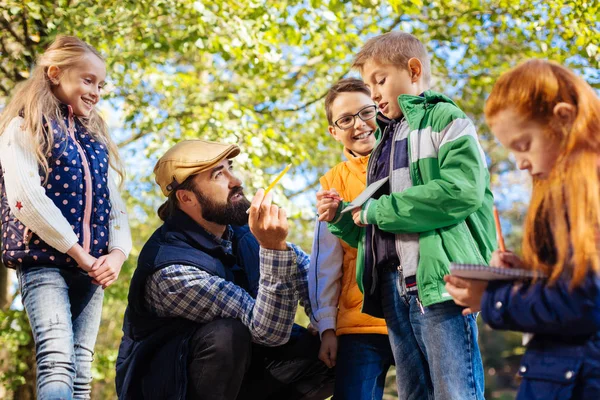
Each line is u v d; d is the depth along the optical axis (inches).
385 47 114.4
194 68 423.8
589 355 71.8
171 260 126.1
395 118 115.3
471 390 100.0
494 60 368.8
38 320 119.6
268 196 120.0
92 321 130.8
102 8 271.9
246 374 131.7
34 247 123.2
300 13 315.9
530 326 74.0
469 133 104.5
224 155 132.3
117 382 129.4
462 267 77.2
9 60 284.8
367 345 125.0
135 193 396.8
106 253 130.7
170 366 121.3
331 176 138.2
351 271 130.0
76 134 132.1
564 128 74.8
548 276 74.1
